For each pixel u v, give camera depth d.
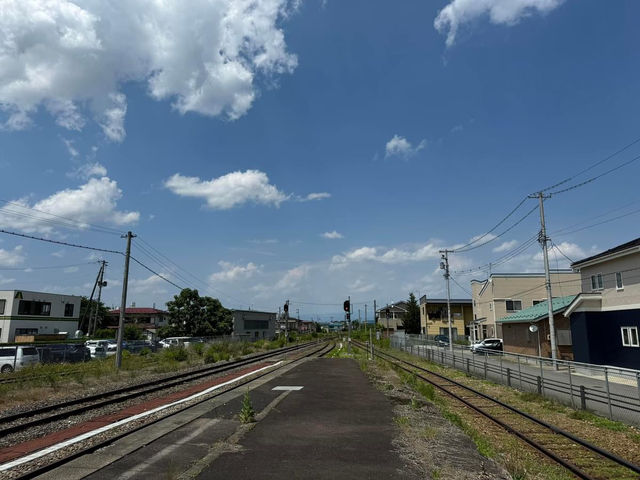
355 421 9.87
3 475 6.44
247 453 7.20
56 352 28.02
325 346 57.75
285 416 10.38
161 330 58.75
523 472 7.03
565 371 23.48
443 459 7.12
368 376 19.81
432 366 28.73
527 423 11.63
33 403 14.39
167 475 6.00
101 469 6.40
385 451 7.41
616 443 9.72
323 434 8.58
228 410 11.16
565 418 12.48
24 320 47.16
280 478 6.02
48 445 8.38
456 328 67.81
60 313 52.53
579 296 26.27
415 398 13.60
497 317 46.62
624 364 23.75
